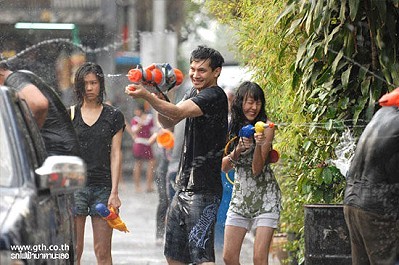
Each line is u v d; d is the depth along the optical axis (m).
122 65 45.09
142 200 35.47
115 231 27.77
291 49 19.53
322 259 16.89
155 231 27.86
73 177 12.37
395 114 14.19
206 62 16.84
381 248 14.35
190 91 17.64
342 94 17.97
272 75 20.17
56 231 13.12
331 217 16.84
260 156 17.14
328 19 17.25
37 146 13.58
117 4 45.28
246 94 17.47
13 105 12.98
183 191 16.88
